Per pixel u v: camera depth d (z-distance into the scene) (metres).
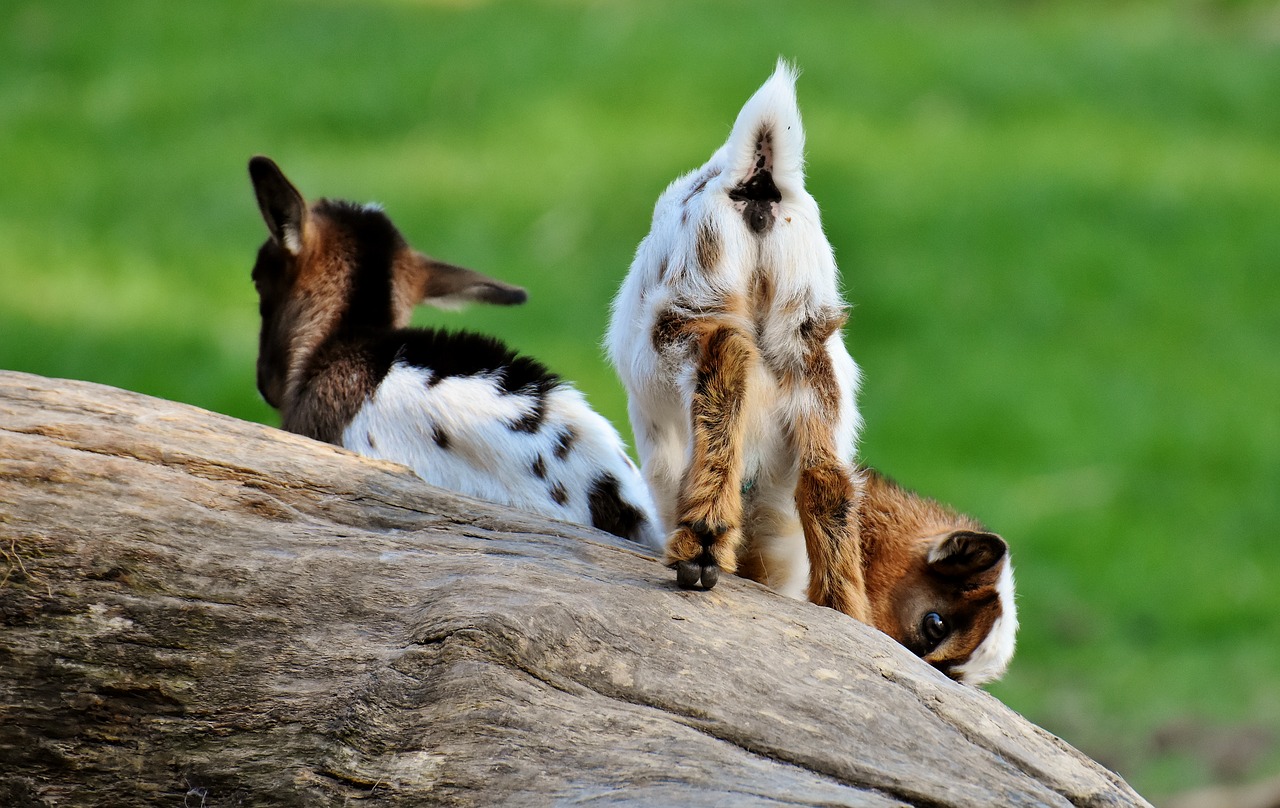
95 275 21.31
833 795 6.29
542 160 25.45
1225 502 19.55
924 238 24.66
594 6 33.41
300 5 32.88
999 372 21.81
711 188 7.51
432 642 6.75
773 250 7.46
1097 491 19.59
